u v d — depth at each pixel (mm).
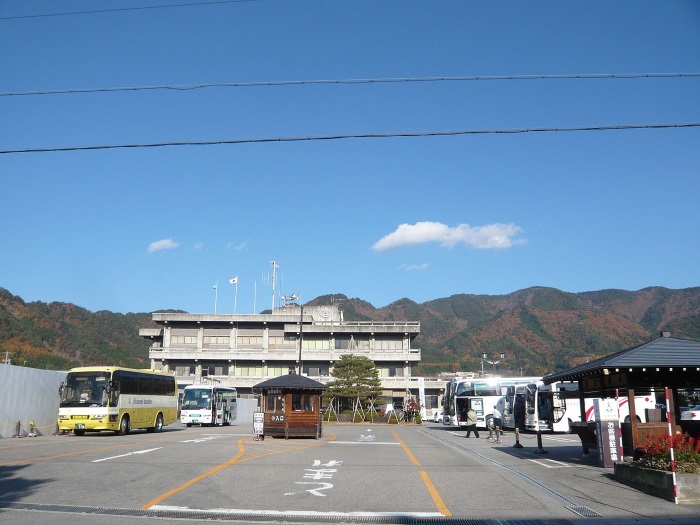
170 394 36250
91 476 14273
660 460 12461
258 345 78938
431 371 155125
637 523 9727
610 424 16391
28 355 94688
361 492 12562
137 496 11773
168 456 18641
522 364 171375
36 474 14539
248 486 13109
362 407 71000
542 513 10570
